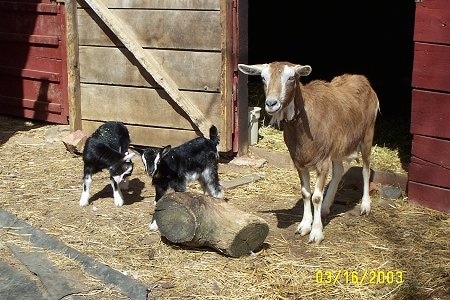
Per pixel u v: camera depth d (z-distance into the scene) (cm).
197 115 487
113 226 393
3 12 597
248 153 503
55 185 457
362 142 405
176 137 505
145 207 421
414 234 381
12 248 366
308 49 804
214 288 328
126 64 511
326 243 371
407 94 672
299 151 362
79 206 421
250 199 434
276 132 534
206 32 478
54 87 586
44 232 385
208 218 353
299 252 362
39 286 331
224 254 355
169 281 334
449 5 384
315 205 371
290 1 806
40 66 590
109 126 437
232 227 349
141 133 516
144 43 501
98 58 520
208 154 398
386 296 321
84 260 351
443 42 389
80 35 522
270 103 331
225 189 446
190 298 320
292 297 321
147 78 505
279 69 336
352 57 781
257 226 353
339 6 786
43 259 354
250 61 762
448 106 395
